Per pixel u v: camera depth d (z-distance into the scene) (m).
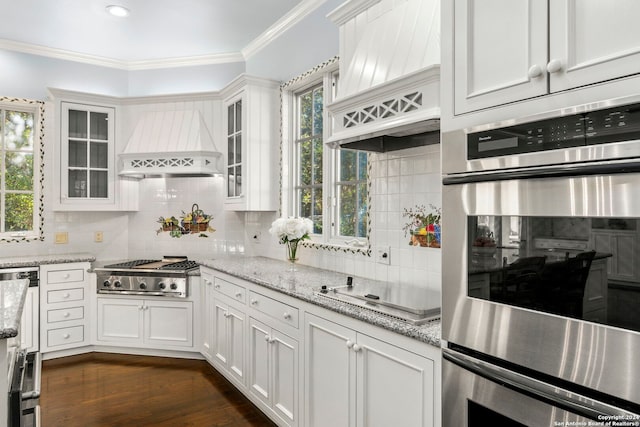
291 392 2.23
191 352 3.54
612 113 0.92
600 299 0.95
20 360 1.70
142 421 2.49
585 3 0.98
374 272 2.53
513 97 1.14
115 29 3.55
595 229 0.96
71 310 3.56
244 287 2.72
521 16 1.12
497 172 1.17
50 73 3.96
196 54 4.14
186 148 3.71
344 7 2.35
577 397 0.99
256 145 3.46
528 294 1.09
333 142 2.17
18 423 1.40
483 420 1.22
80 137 3.85
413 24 1.90
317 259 3.04
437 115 1.60
